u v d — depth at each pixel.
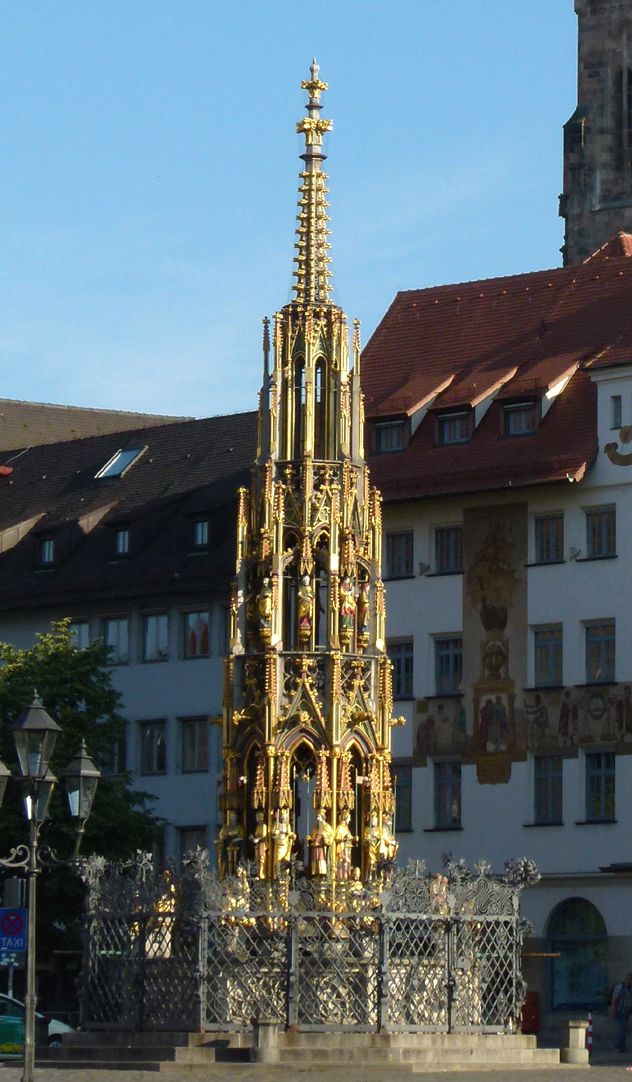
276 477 43.56
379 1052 40.84
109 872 43.88
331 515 43.22
